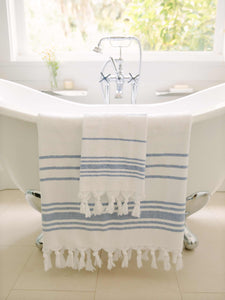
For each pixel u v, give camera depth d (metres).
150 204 1.00
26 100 1.69
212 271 1.13
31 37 2.09
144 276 1.10
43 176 0.97
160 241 1.01
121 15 2.07
